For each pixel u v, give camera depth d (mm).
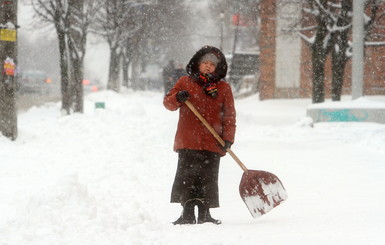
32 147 30125
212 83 15070
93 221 13211
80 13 58125
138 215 14141
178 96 14703
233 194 20094
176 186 15172
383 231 12672
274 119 64625
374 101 47469
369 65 90000
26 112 60688
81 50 57750
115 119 35594
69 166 25141
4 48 31969
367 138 36281
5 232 13055
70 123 34750
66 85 56750
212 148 15016
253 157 30141
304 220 14719
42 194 14172
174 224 14922
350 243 11703
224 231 13336
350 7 63000
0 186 20734
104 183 21125
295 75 97125
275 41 96875
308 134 42438
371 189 20359
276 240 12195
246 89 121500
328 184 21609
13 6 32469
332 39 63594
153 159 26719
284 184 21719
